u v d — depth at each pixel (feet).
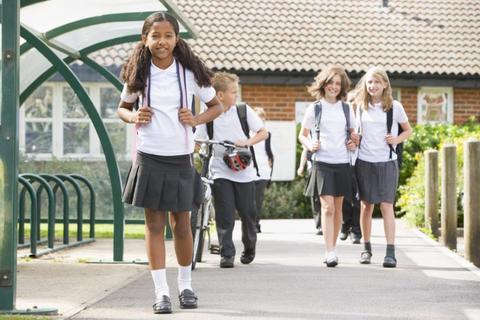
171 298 30.78
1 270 27.20
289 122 83.97
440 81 90.89
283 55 88.99
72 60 51.39
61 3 42.19
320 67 88.02
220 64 86.17
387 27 96.17
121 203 41.73
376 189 41.01
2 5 26.81
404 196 66.23
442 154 51.16
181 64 27.40
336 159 40.50
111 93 59.82
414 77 90.22
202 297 30.91
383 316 27.40
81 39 49.60
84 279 35.55
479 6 101.09
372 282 34.96
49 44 45.21
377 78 40.78
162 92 27.07
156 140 27.07
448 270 38.96
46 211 56.90
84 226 64.90
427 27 96.63
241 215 40.50
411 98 92.43
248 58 87.61
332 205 40.55
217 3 95.86
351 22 96.07
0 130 26.86
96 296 30.91
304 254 45.73
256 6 96.12
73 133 58.85
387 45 93.25
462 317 27.35
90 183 52.75
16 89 26.89
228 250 39.65
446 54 92.79
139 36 49.44
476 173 44.06
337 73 40.65
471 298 31.04
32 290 32.50
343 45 92.17
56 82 64.85
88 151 58.39
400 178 82.53
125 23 48.88
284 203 80.74
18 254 44.50
